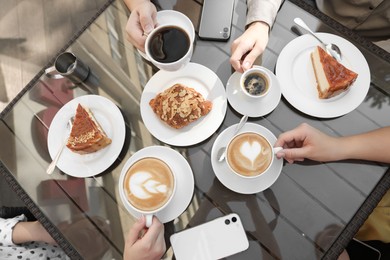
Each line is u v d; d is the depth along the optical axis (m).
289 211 0.91
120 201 0.98
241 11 1.08
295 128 0.94
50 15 2.05
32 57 1.99
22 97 1.12
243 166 0.88
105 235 0.96
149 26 0.99
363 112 0.96
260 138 0.90
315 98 0.97
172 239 0.91
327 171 0.92
